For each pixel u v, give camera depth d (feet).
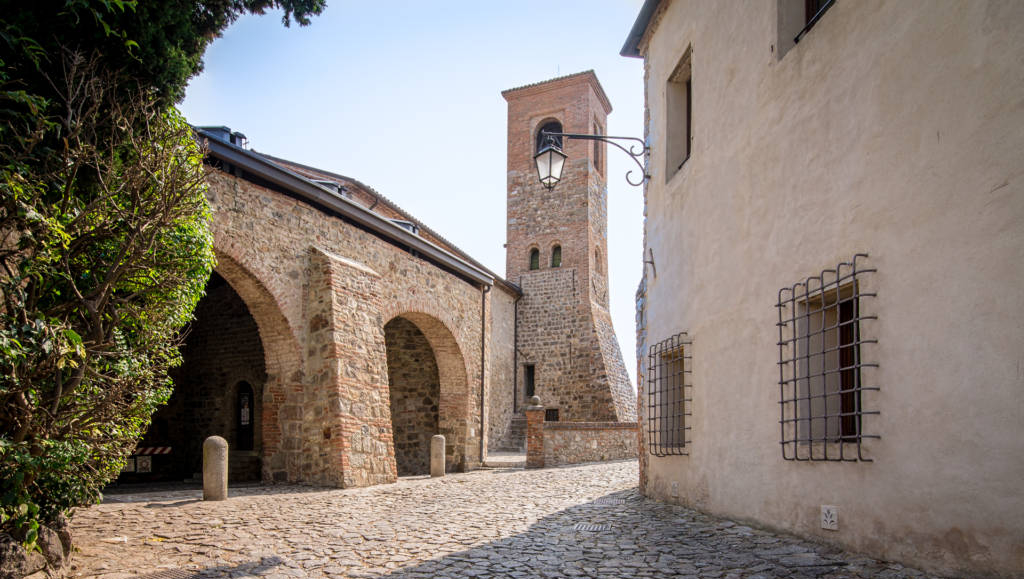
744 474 19.76
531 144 99.35
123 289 16.43
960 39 11.99
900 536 13.00
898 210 13.42
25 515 12.00
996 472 10.91
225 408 54.13
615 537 19.22
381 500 29.68
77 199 14.82
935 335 12.30
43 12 14.74
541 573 14.85
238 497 30.04
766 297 18.75
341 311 37.83
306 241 38.42
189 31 18.45
